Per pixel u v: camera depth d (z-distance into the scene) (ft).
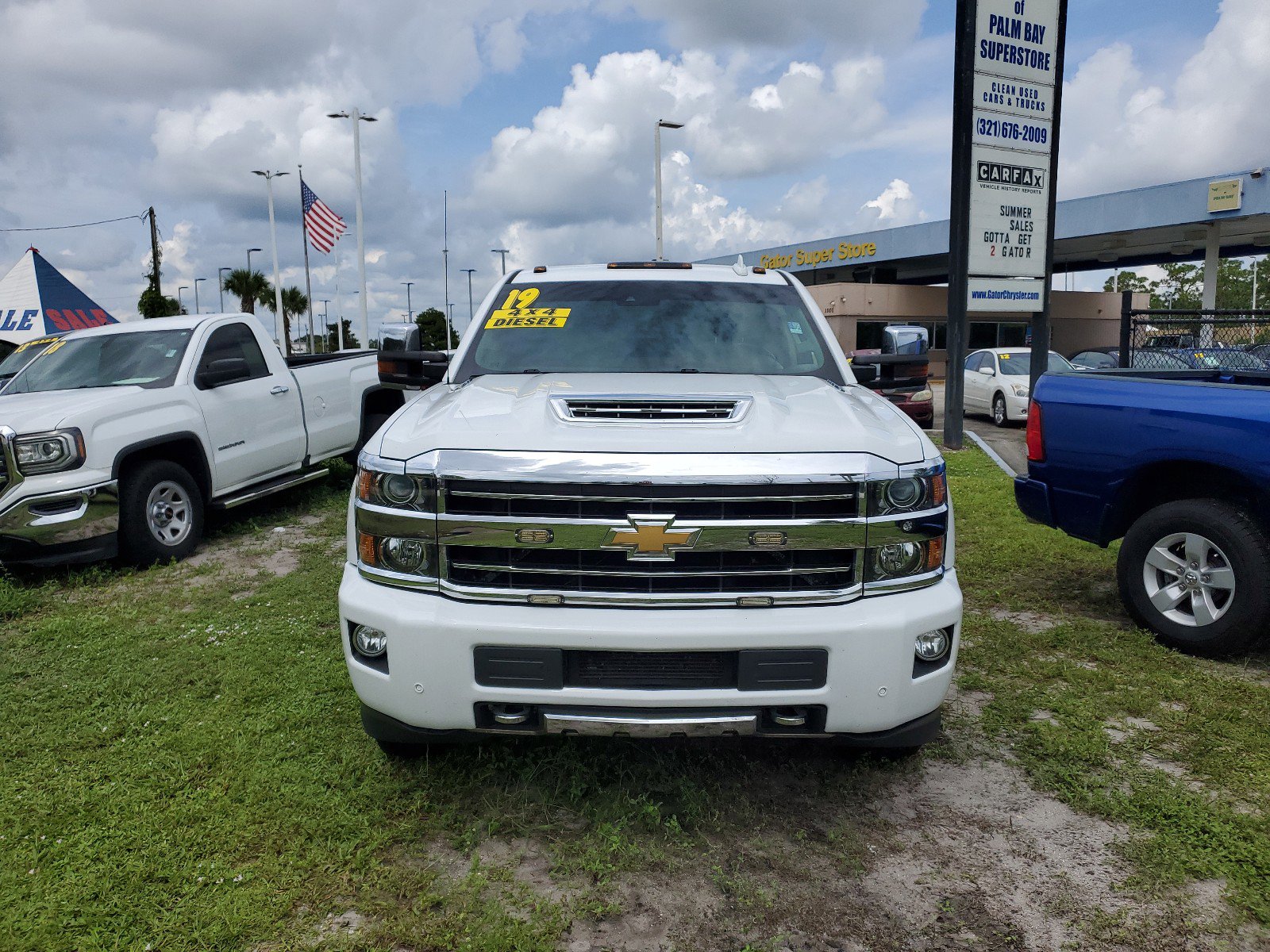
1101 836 9.02
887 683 8.40
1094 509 15.19
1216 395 13.37
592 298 13.52
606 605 8.36
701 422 9.03
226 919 7.60
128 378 21.98
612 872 8.34
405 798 9.64
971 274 36.88
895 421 9.70
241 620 16.34
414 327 13.28
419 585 8.63
